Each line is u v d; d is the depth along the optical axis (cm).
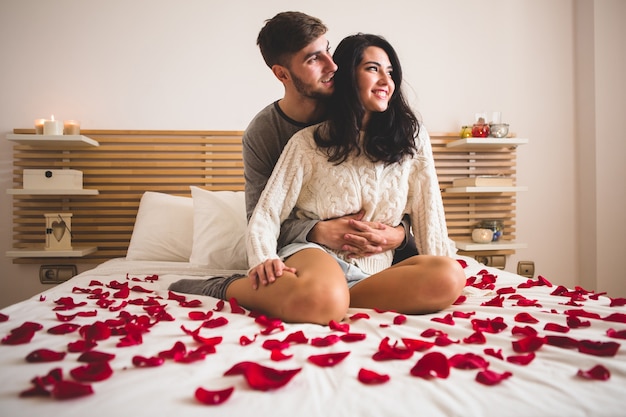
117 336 87
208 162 251
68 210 243
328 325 101
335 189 128
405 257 142
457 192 258
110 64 247
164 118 251
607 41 266
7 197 239
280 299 101
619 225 265
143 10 250
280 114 141
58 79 244
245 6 256
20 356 74
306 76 126
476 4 272
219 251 190
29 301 125
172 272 180
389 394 60
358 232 124
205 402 57
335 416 55
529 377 66
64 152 242
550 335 84
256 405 57
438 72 269
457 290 110
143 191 249
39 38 242
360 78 125
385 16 265
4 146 239
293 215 139
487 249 251
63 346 80
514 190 246
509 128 274
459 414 55
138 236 221
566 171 278
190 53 253
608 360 71
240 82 255
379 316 104
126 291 132
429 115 268
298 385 63
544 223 276
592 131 267
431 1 269
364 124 133
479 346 82
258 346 81
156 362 70
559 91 278
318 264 108
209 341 81
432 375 66
